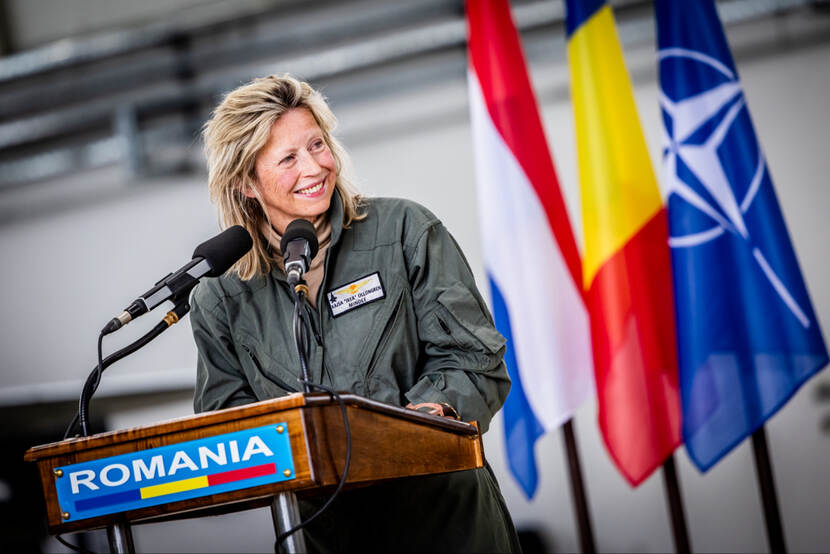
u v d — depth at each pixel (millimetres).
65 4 12750
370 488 4793
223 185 4918
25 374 12289
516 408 8336
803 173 10023
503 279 8359
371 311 4793
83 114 12422
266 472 3510
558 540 10523
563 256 8391
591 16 8375
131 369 11750
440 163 11234
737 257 7734
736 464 10039
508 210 8414
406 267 4879
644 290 8008
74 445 3730
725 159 7844
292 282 4043
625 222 8086
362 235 4938
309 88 4973
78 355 12133
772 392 7582
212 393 5012
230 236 4465
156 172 12055
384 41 11422
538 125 8562
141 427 3648
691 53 8016
